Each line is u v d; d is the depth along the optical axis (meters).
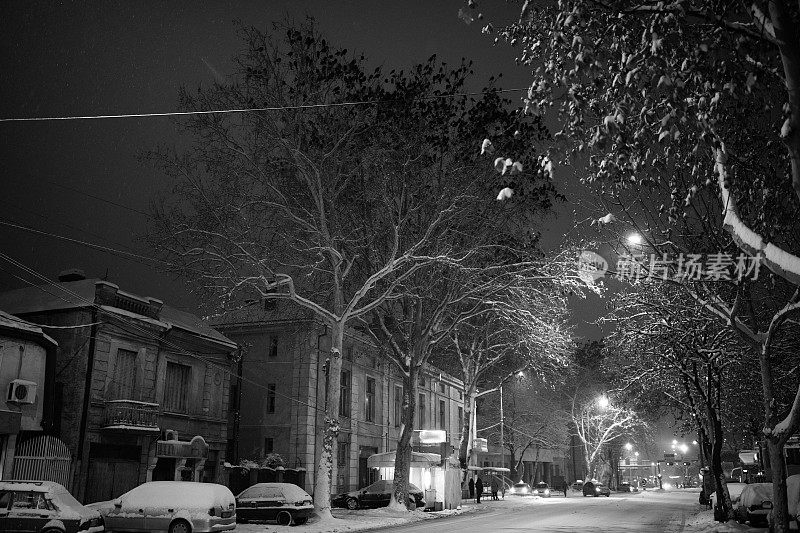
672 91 9.09
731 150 13.00
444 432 37.72
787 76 8.90
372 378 45.56
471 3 10.46
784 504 14.23
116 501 19.77
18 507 16.75
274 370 38.78
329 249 26.52
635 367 30.92
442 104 25.05
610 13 10.22
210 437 32.81
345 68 24.41
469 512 34.81
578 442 91.31
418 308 32.59
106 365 27.09
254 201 25.77
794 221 13.92
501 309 32.16
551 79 9.99
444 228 28.89
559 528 22.33
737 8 9.32
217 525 19.56
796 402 13.85
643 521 26.05
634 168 10.91
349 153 25.83
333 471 38.59
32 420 24.00
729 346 22.67
